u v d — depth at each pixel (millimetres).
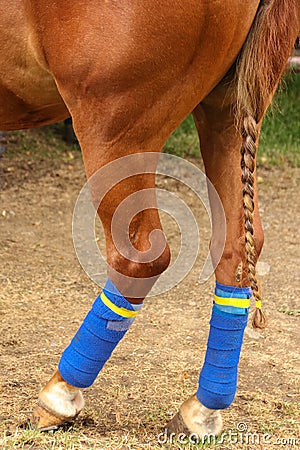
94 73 3000
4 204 8453
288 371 4695
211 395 3562
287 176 9898
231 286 3502
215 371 3568
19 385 4312
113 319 3385
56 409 3625
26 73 3236
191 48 2984
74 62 3016
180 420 3666
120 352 4910
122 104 3025
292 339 5258
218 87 3344
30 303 5859
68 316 5625
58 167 9773
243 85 3158
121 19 2922
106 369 4598
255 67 3137
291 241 7719
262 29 3115
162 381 4445
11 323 5398
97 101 3049
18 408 3963
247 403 4191
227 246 3490
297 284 6504
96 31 2957
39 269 6668
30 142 10484
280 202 8992
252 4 3086
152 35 2922
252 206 3186
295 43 3447
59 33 3023
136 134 3078
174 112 3107
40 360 4730
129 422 3861
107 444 3531
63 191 8984
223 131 3445
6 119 3533
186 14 2906
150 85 3008
